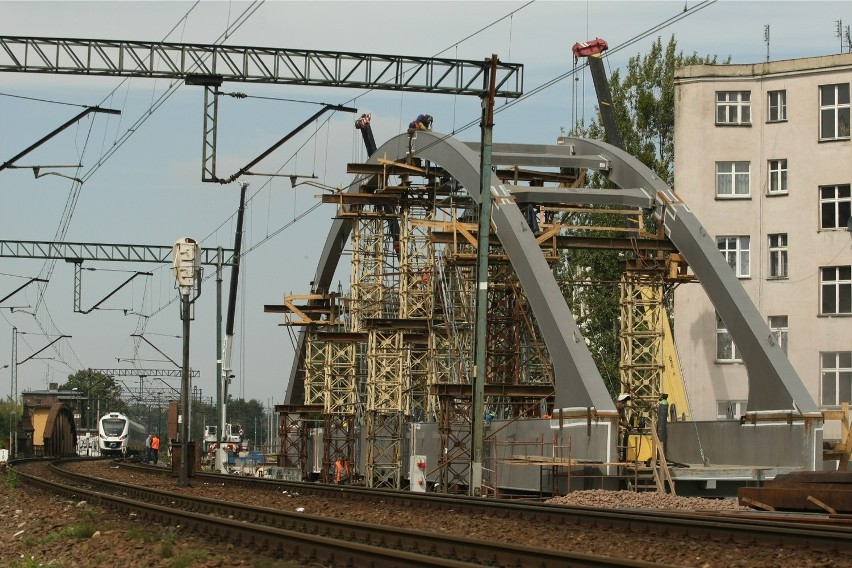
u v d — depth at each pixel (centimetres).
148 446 8762
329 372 7219
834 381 6134
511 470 4997
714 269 4953
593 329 8281
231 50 4019
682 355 6431
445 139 5769
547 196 5384
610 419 4434
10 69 3950
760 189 6378
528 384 5412
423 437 5897
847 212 6194
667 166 8188
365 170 6325
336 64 4062
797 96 6322
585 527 2577
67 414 11506
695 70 6475
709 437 4947
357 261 7031
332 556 1864
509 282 5922
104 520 2655
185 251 4478
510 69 4200
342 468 7025
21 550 2200
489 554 1928
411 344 6600
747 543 2141
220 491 4209
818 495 2930
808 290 6216
